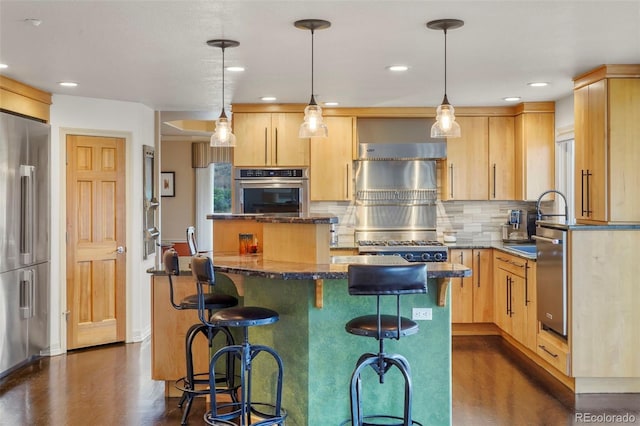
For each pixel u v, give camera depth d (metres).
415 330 3.55
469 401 4.87
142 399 4.97
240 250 5.12
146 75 5.45
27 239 5.86
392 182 7.69
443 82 5.79
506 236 7.59
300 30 3.98
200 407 4.79
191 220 12.45
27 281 5.86
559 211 7.04
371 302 3.96
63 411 4.68
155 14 3.64
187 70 5.23
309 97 6.68
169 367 4.99
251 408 4.07
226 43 4.30
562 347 5.19
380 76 5.50
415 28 3.93
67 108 6.52
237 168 7.21
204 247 12.39
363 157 7.29
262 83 5.84
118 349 6.68
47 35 4.11
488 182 7.41
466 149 7.39
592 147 5.28
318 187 7.28
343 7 3.51
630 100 5.02
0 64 4.99
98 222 6.77
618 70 5.00
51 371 5.80
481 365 5.95
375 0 3.38
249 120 7.18
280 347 4.14
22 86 5.81
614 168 5.02
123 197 6.95
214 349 4.95
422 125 7.37
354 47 4.43
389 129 7.34
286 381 4.10
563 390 5.16
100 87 6.06
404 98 6.71
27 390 5.21
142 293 7.16
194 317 5.00
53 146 6.41
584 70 5.27
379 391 3.96
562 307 5.07
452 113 4.18
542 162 7.10
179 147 12.41
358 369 3.54
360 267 3.36
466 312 7.16
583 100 5.46
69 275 6.56
